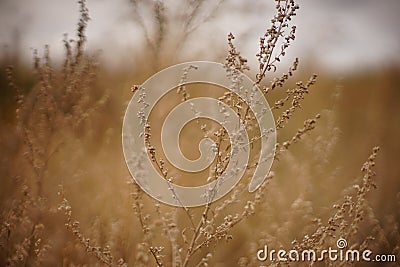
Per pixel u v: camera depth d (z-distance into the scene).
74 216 7.34
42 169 7.36
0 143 8.40
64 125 8.02
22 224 6.79
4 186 7.82
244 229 7.58
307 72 9.88
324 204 8.17
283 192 8.56
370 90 13.01
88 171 8.52
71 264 6.36
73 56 7.59
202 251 7.05
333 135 8.81
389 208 8.09
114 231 6.83
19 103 7.77
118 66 9.58
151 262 6.55
